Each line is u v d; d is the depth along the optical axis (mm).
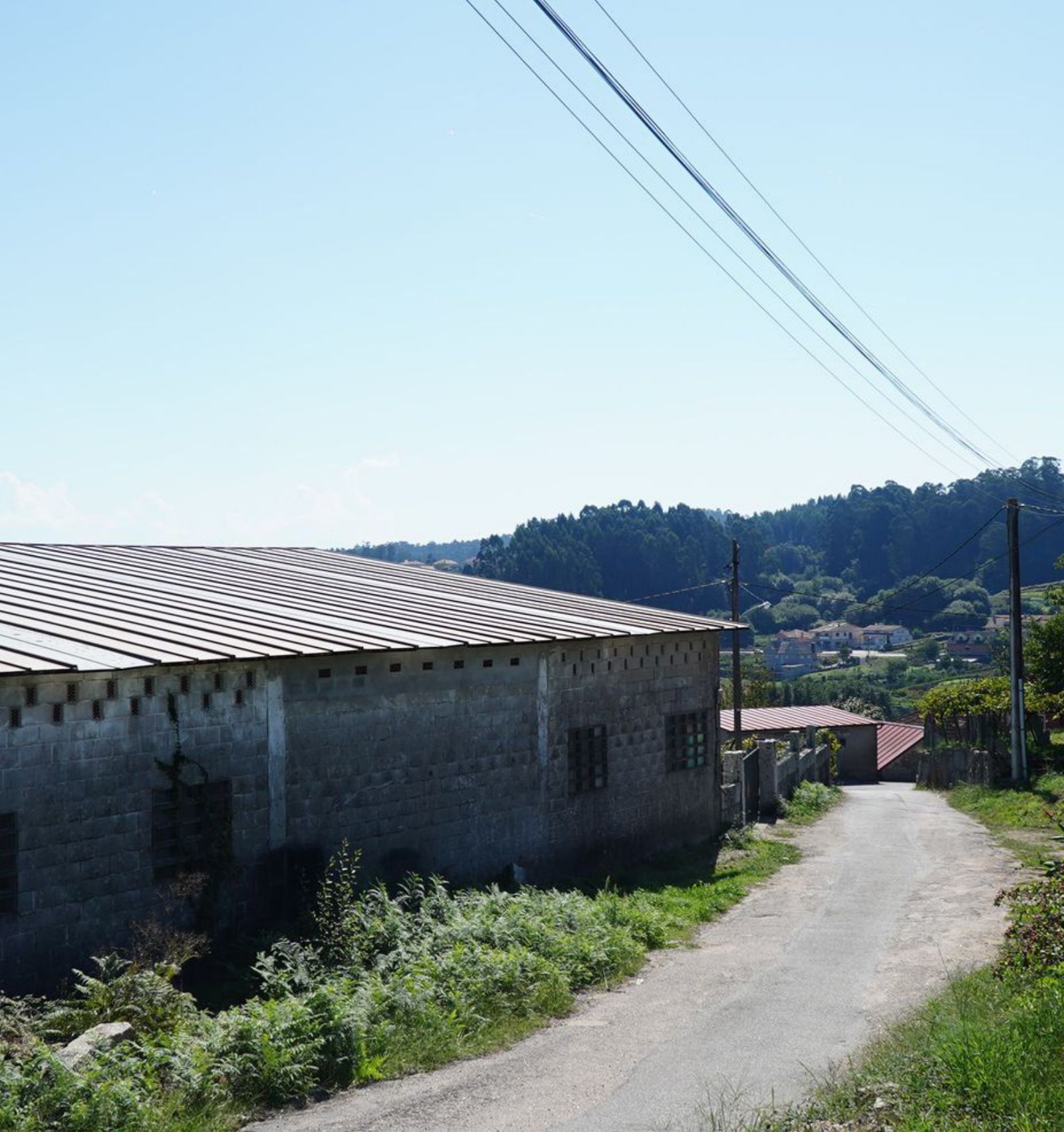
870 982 12805
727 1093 8961
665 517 156375
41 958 11844
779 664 124750
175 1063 9156
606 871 20141
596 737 20781
